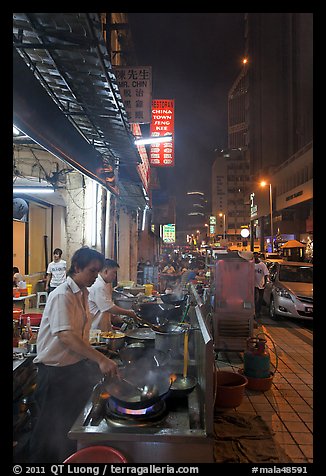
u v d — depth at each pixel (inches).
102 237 352.2
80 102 179.2
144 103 279.4
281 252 1536.7
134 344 155.4
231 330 273.4
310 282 414.0
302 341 309.0
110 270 180.1
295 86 2330.2
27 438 132.3
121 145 248.2
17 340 165.3
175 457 96.6
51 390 122.2
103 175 263.1
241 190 3398.1
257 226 2269.9
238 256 299.0
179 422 104.6
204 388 107.9
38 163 272.7
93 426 99.8
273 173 1929.1
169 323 178.4
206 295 248.5
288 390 199.5
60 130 162.6
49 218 439.5
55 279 345.4
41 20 124.9
